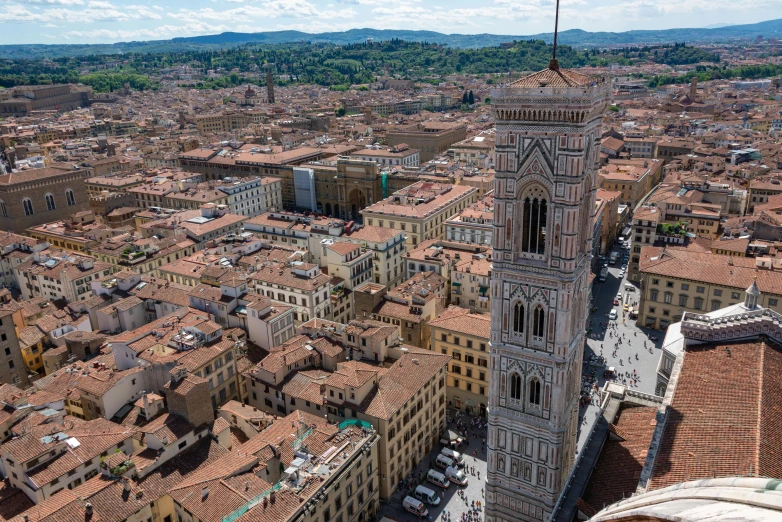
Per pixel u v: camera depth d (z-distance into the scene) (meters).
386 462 111.69
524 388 86.19
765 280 156.50
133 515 89.75
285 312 142.88
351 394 112.12
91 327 159.50
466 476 120.69
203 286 156.00
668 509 35.56
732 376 78.62
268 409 128.38
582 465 78.50
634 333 176.25
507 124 75.50
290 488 91.62
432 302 154.75
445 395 133.75
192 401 104.88
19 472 93.69
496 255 82.00
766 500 30.56
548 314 80.62
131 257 188.00
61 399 116.50
